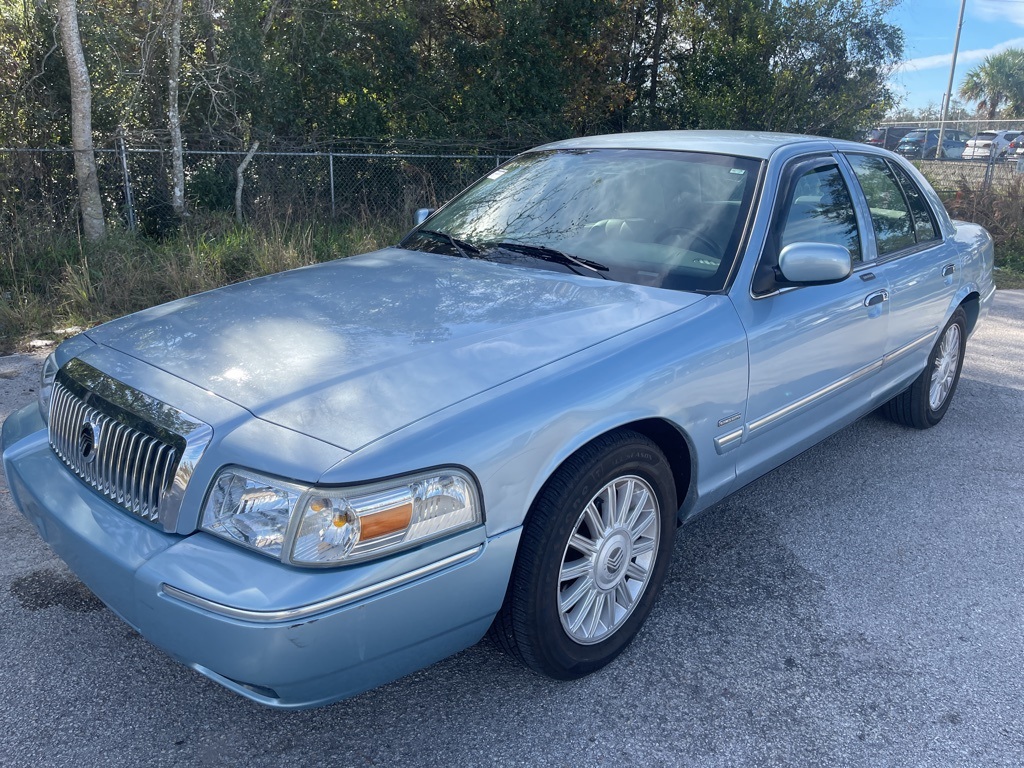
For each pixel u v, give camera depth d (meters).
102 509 2.40
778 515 4.02
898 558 3.63
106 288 7.66
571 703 2.67
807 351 3.44
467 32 14.71
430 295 3.04
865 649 2.98
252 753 2.43
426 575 2.18
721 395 3.00
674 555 3.62
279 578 2.03
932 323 4.60
